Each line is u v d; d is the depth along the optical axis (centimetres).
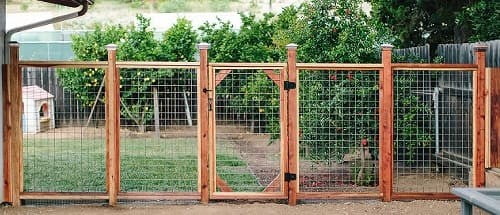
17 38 2041
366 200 804
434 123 954
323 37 953
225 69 788
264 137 1049
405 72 930
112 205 784
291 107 790
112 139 782
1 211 761
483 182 804
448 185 890
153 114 1180
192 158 1041
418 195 803
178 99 1136
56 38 2045
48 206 789
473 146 809
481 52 800
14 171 790
